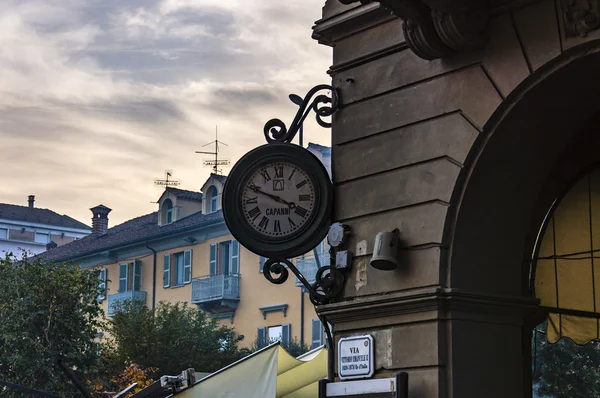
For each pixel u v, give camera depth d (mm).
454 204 9414
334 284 10242
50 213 68875
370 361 9711
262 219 10469
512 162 9633
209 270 42188
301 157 10516
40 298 30094
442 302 9250
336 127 10625
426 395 9203
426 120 9750
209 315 41688
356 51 10578
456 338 9258
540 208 10305
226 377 14641
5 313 30000
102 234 52219
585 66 8711
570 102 9344
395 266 9609
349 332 10062
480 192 9500
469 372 9273
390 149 10039
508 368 9594
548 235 10484
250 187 10555
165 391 15867
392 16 10172
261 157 10578
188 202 46000
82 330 30766
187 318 34125
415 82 9922
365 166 10242
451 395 9109
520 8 9008
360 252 10109
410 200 9734
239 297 40656
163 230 45219
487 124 9219
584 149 10125
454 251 9398
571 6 8562
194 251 43250
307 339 37531
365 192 10188
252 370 14500
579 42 8516
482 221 9609
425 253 9500
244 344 39938
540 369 24922
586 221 10523
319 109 10680
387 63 10250
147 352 32188
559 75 8820
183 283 43344
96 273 31875
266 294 39531
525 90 9000
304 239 10359
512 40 9055
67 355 29875
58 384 29578
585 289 10617
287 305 38500
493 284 9711
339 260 10219
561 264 10539
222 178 43594
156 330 32781
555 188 10266
